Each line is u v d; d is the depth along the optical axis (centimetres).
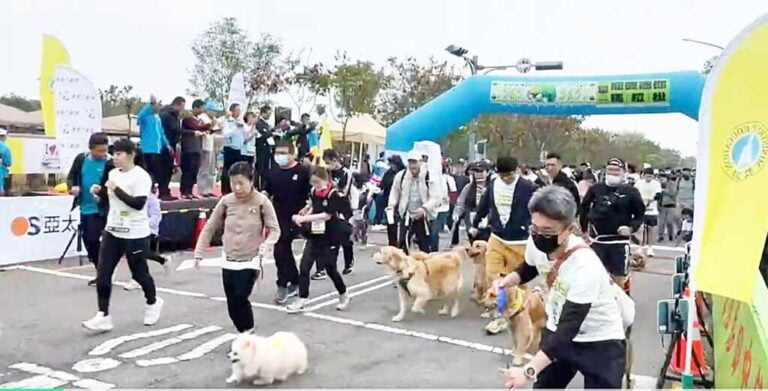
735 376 433
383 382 545
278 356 534
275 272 1019
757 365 357
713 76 384
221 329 691
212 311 766
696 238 412
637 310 845
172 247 1213
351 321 745
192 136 1293
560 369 349
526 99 1273
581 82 1255
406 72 3556
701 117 407
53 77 1284
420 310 752
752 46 364
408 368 584
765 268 480
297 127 1432
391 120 3522
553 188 331
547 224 321
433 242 1116
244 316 616
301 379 548
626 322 427
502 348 650
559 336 313
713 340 571
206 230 615
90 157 801
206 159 1390
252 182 612
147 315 695
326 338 675
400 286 757
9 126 2384
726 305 507
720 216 366
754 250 340
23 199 1030
